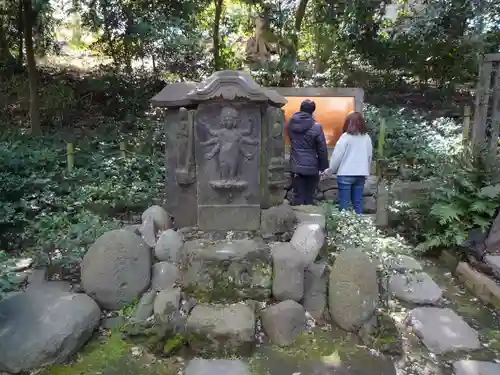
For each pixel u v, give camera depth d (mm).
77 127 8977
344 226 3971
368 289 3131
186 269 3318
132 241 3373
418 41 10039
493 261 3984
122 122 9086
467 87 10766
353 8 9461
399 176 6246
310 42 11219
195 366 2785
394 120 8391
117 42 10367
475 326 3355
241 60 10578
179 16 9438
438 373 2795
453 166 5141
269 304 3256
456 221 4520
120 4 8883
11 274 3119
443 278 4160
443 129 8156
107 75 10180
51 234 3881
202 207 3873
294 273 3262
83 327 2951
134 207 5059
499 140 5590
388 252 3877
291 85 9836
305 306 3285
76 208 4781
